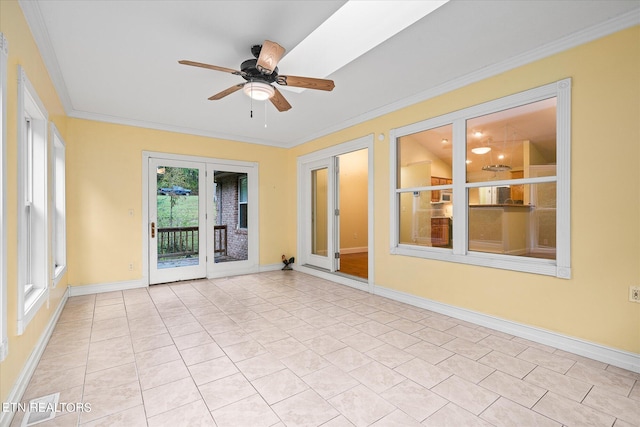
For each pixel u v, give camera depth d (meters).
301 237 5.73
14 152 1.84
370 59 2.73
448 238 3.38
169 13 2.11
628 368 2.15
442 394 1.87
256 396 1.86
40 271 2.56
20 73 1.89
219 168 5.21
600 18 2.17
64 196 3.66
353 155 8.04
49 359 2.31
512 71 2.76
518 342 2.60
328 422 1.63
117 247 4.30
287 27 2.28
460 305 3.17
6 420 1.57
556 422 1.62
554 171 2.58
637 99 2.13
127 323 3.05
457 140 3.20
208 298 3.93
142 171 4.50
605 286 2.27
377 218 4.09
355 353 2.41
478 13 2.09
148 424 1.62
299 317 3.24
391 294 3.90
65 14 2.11
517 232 2.81
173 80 3.14
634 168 2.15
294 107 3.95
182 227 4.87
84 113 4.06
